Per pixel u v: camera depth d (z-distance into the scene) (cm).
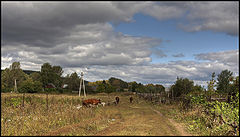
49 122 1295
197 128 1159
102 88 6969
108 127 1195
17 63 7831
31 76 9806
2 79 7369
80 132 1062
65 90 6425
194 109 1708
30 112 1767
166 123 1323
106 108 2323
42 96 3009
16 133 1061
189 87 3069
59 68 10169
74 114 1558
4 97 2570
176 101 2734
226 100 1445
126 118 1561
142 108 2370
